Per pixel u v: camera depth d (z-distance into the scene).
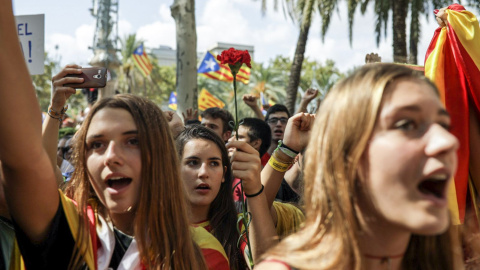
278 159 2.07
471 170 1.88
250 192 1.89
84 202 1.53
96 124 1.54
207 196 2.59
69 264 1.39
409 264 1.26
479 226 1.78
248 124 4.36
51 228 1.36
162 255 1.54
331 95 1.15
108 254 1.49
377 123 1.04
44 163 1.27
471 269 1.56
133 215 1.59
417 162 0.99
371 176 1.03
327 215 1.11
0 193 1.52
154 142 1.58
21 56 1.21
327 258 1.07
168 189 1.61
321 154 1.12
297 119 2.07
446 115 1.07
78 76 2.35
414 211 0.98
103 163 1.51
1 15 1.16
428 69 1.96
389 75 1.06
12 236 1.55
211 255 1.88
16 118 1.18
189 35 7.68
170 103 17.66
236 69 2.06
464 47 1.90
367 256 1.09
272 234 1.85
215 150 2.66
